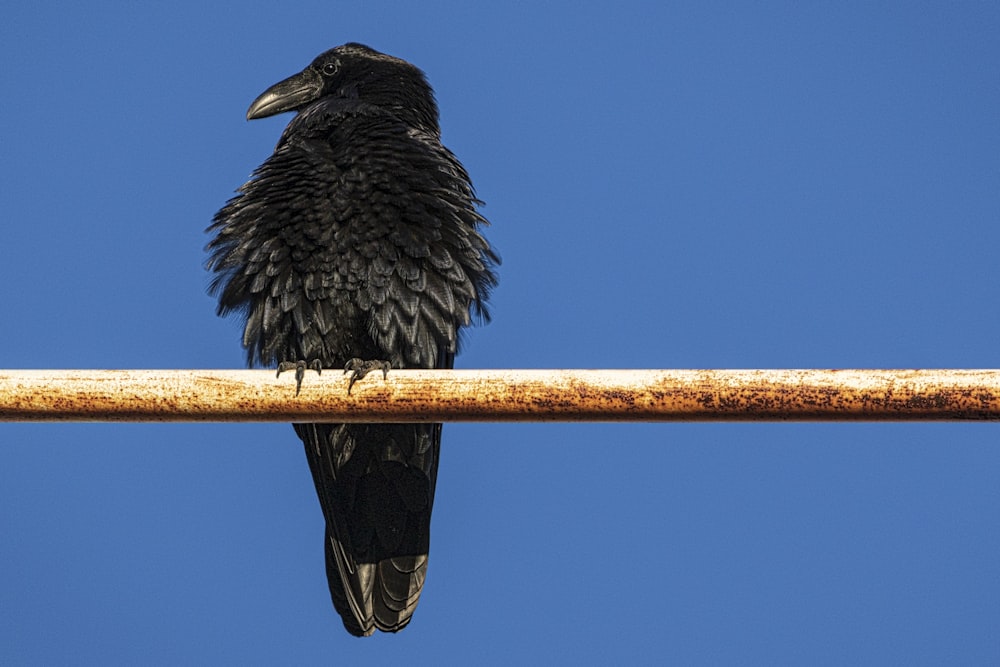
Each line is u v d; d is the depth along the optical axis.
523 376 8.20
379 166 12.05
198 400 8.41
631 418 8.16
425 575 11.83
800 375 7.94
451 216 12.02
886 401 7.81
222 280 12.19
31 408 8.36
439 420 8.45
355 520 11.83
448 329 11.84
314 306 11.90
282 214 11.98
